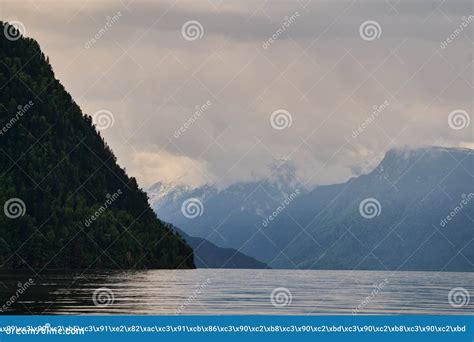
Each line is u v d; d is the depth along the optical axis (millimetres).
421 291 161625
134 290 147000
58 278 197750
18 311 94688
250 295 136375
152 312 96312
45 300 111625
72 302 108688
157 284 177375
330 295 140375
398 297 136375
